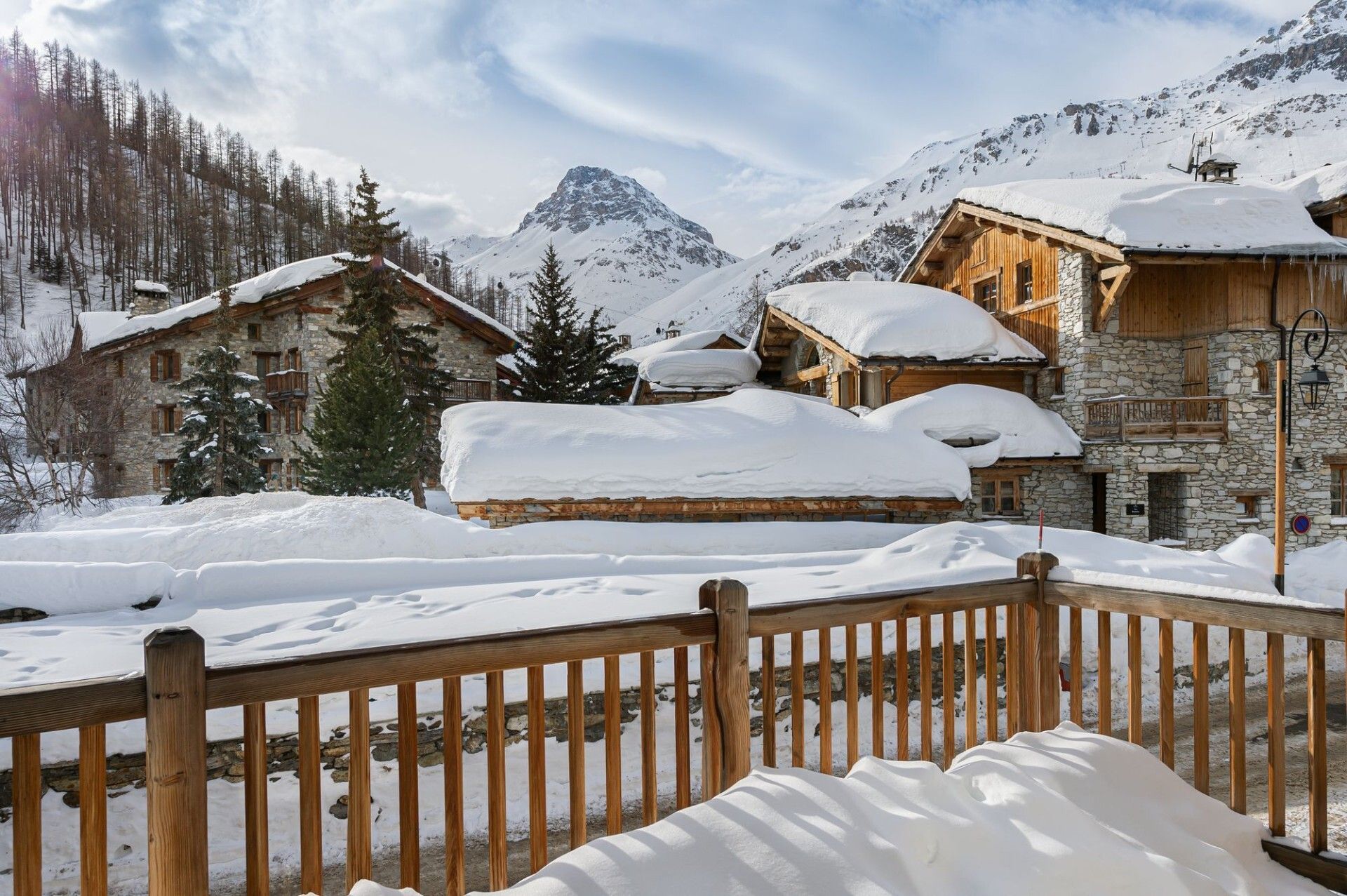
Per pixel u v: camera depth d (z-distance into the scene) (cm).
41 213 9812
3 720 227
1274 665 379
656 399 3053
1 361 3778
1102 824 346
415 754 292
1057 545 1341
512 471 1587
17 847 233
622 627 329
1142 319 2177
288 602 985
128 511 1802
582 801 323
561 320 3844
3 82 12294
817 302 2484
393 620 888
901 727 417
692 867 274
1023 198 2336
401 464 2422
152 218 10619
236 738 680
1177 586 410
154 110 14438
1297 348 2070
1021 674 467
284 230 11281
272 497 1786
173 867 244
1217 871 339
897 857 283
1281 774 380
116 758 645
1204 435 2036
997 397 2142
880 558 1224
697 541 1500
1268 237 2038
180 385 3128
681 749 350
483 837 660
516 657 306
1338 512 2105
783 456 1717
